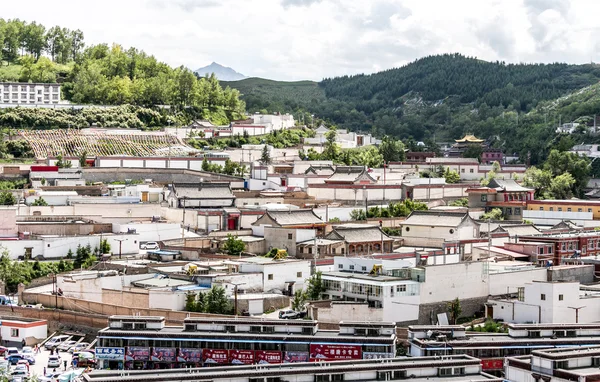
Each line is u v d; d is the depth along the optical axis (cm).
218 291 17462
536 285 17262
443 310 17862
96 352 14300
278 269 19200
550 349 13225
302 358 14038
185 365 14188
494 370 13988
